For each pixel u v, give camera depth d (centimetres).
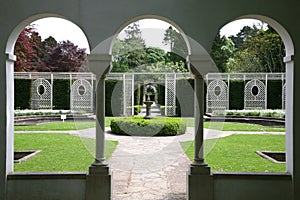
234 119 1836
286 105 503
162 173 712
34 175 484
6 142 478
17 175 482
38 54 2853
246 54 2616
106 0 484
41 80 2170
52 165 756
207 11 484
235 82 2166
